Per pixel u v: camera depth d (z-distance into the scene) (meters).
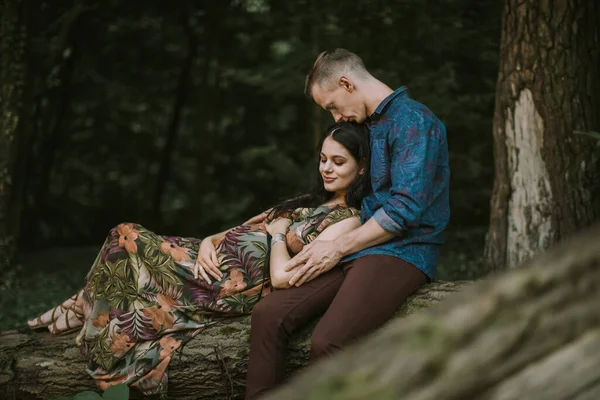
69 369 3.32
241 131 13.36
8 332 3.57
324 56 3.34
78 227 13.73
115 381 3.22
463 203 8.88
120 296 3.29
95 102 12.98
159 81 13.21
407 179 3.08
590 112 4.95
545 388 0.90
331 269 3.20
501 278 0.96
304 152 12.36
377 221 3.09
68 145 13.56
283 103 12.35
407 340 0.92
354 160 3.35
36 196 12.09
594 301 0.92
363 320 2.98
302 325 3.19
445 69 8.12
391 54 8.30
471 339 0.91
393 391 0.89
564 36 4.93
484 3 7.90
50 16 9.55
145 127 13.93
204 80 11.70
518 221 5.01
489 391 0.90
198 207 11.84
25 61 7.14
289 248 3.36
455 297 0.96
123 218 14.19
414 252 3.16
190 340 3.29
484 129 8.32
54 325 3.50
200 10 11.85
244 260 3.38
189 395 3.28
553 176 4.92
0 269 6.85
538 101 4.95
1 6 7.01
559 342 0.91
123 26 12.11
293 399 0.91
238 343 3.25
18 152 7.19
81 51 11.77
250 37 12.10
